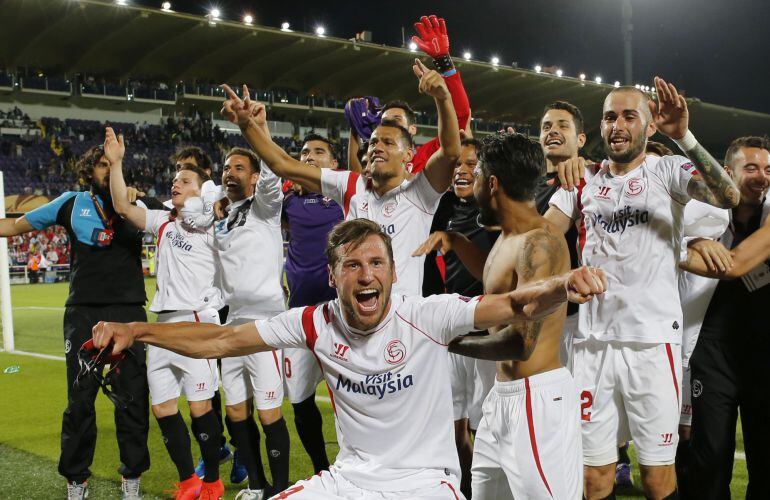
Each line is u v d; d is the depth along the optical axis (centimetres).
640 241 313
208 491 443
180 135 3291
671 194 312
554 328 278
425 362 242
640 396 307
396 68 3341
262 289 446
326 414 670
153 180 3016
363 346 243
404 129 364
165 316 463
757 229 337
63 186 2914
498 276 279
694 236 340
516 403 275
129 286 457
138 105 3284
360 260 233
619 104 319
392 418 244
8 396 774
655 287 311
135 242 467
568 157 414
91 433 441
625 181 322
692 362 344
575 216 346
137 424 446
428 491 235
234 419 445
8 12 2488
